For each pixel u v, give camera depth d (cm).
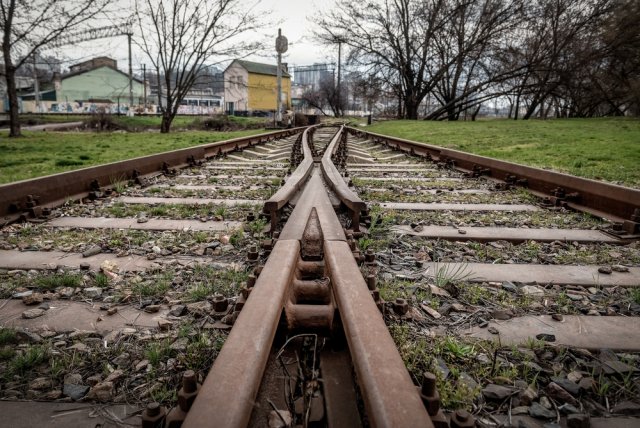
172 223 411
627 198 409
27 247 337
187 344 191
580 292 260
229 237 355
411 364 177
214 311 222
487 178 690
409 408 107
